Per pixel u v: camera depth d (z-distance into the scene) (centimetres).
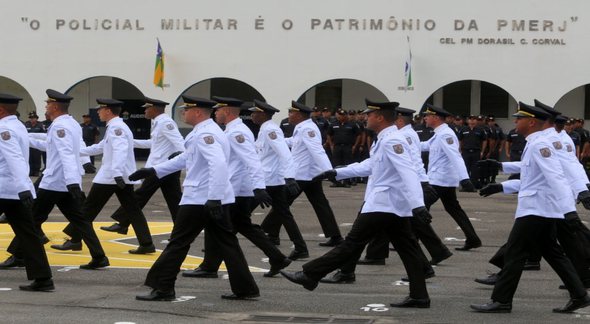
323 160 1590
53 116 1348
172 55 3619
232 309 1093
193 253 1595
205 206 1115
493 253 1622
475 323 1028
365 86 4034
